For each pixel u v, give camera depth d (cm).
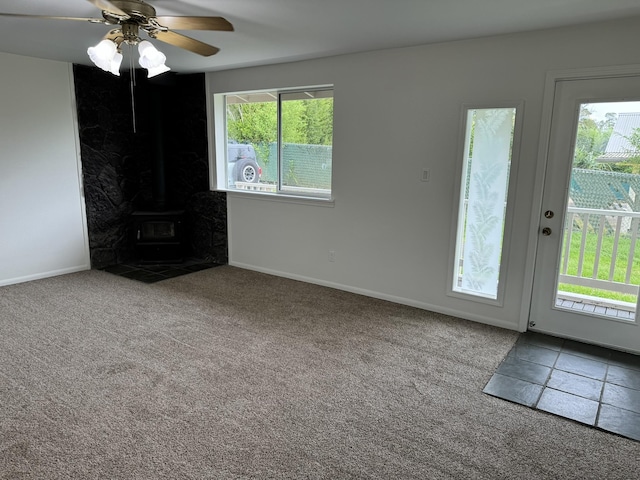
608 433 221
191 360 287
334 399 246
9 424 218
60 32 325
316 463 195
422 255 385
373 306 395
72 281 454
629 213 302
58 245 472
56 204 464
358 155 406
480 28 303
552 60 305
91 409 231
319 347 310
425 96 361
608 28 284
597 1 245
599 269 318
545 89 310
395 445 209
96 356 290
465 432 219
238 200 505
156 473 187
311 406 238
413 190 380
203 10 267
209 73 494
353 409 237
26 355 290
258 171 498
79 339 315
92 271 493
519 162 328
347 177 416
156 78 492
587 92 300
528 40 312
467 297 366
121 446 204
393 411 236
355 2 250
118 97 500
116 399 241
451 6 255
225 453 200
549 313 337
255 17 280
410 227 388
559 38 301
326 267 449
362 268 423
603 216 311
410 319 366
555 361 295
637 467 197
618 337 313
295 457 199
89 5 262
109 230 515
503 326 353
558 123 313
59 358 287
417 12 267
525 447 209
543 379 271
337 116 412
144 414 228
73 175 474
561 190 319
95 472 187
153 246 518
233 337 323
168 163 545
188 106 517
